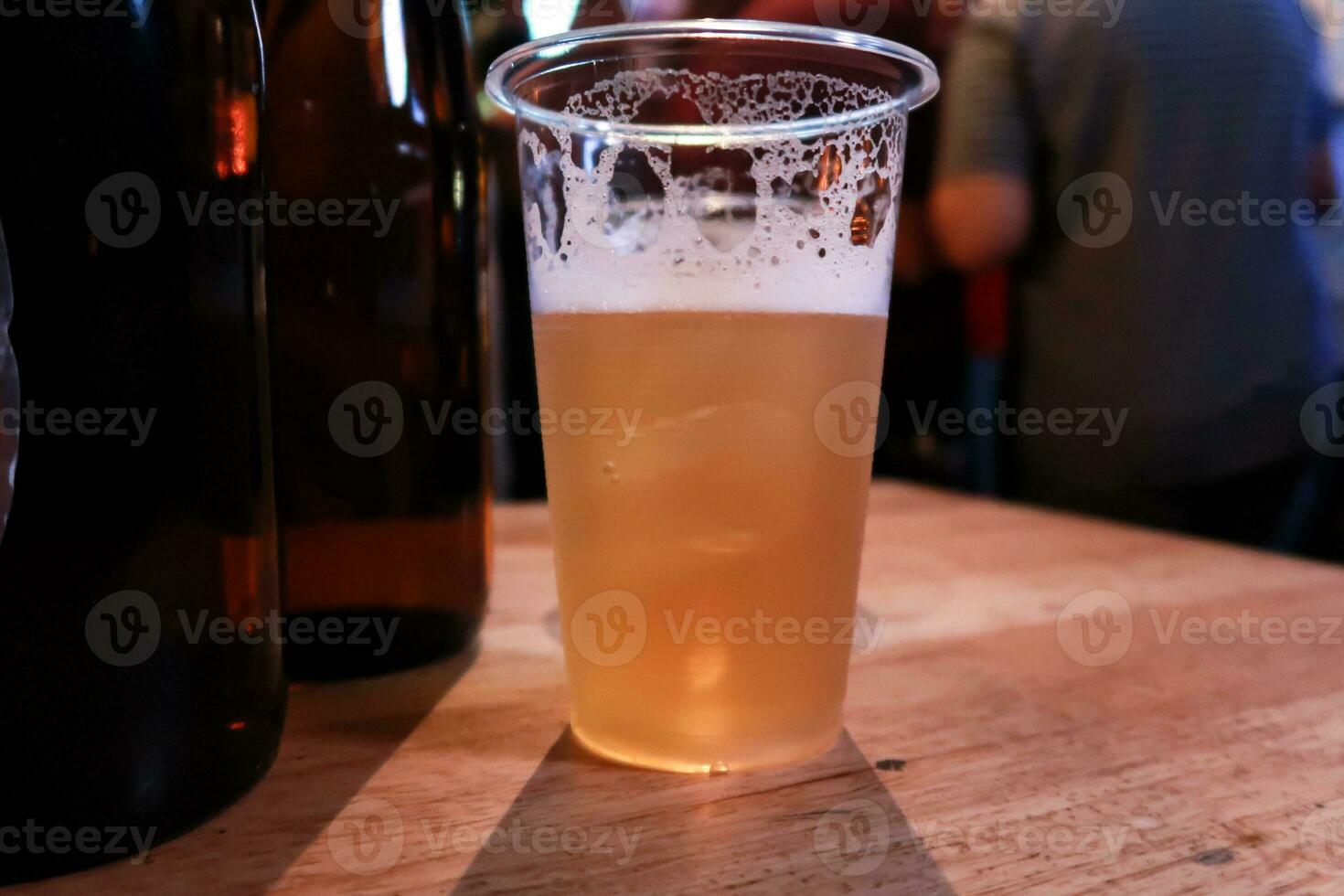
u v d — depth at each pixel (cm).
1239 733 37
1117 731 37
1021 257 89
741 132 33
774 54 33
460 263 39
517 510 66
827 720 35
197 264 30
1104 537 58
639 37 32
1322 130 86
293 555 38
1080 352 87
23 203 28
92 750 29
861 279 33
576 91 34
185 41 30
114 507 29
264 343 32
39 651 29
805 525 33
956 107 85
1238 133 80
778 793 34
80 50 28
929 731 36
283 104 36
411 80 38
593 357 33
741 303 32
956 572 50
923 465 103
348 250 38
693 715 34
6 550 28
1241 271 81
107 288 29
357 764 34
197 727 31
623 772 34
